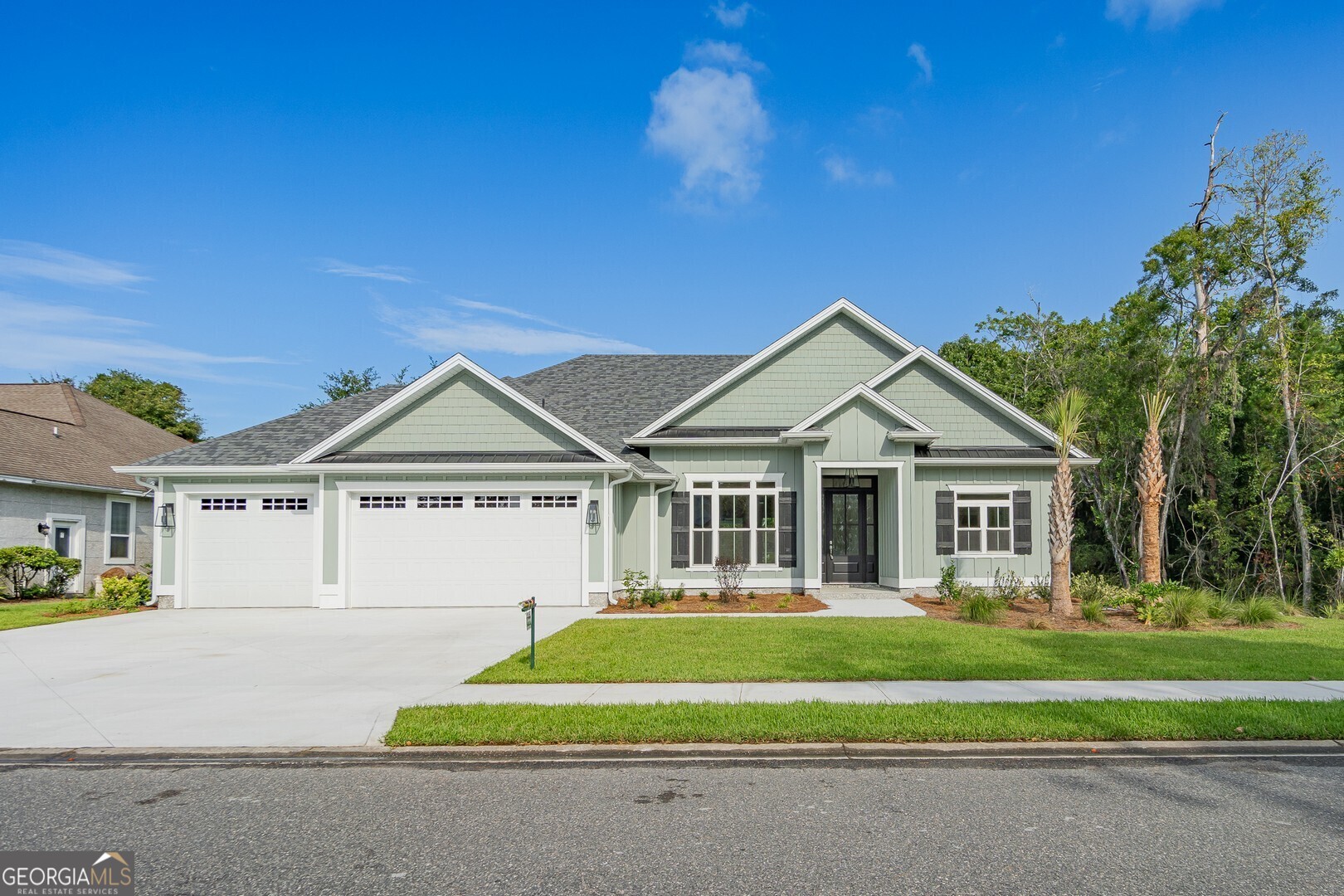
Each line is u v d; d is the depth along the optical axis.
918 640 12.68
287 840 5.16
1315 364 26.50
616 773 6.61
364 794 6.10
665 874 4.60
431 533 18.20
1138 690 9.26
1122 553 30.94
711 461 20.16
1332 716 7.96
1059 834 5.23
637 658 11.20
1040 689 9.27
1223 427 28.59
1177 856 4.86
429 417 18.88
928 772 6.61
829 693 9.13
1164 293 27.89
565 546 18.17
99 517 26.00
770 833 5.25
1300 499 27.20
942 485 20.34
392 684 9.84
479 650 12.28
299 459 18.16
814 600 18.36
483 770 6.71
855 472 20.98
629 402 23.55
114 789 6.25
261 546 18.48
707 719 7.86
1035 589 18.66
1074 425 16.09
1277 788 6.18
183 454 19.06
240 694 9.33
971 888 4.42
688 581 19.88
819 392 21.30
